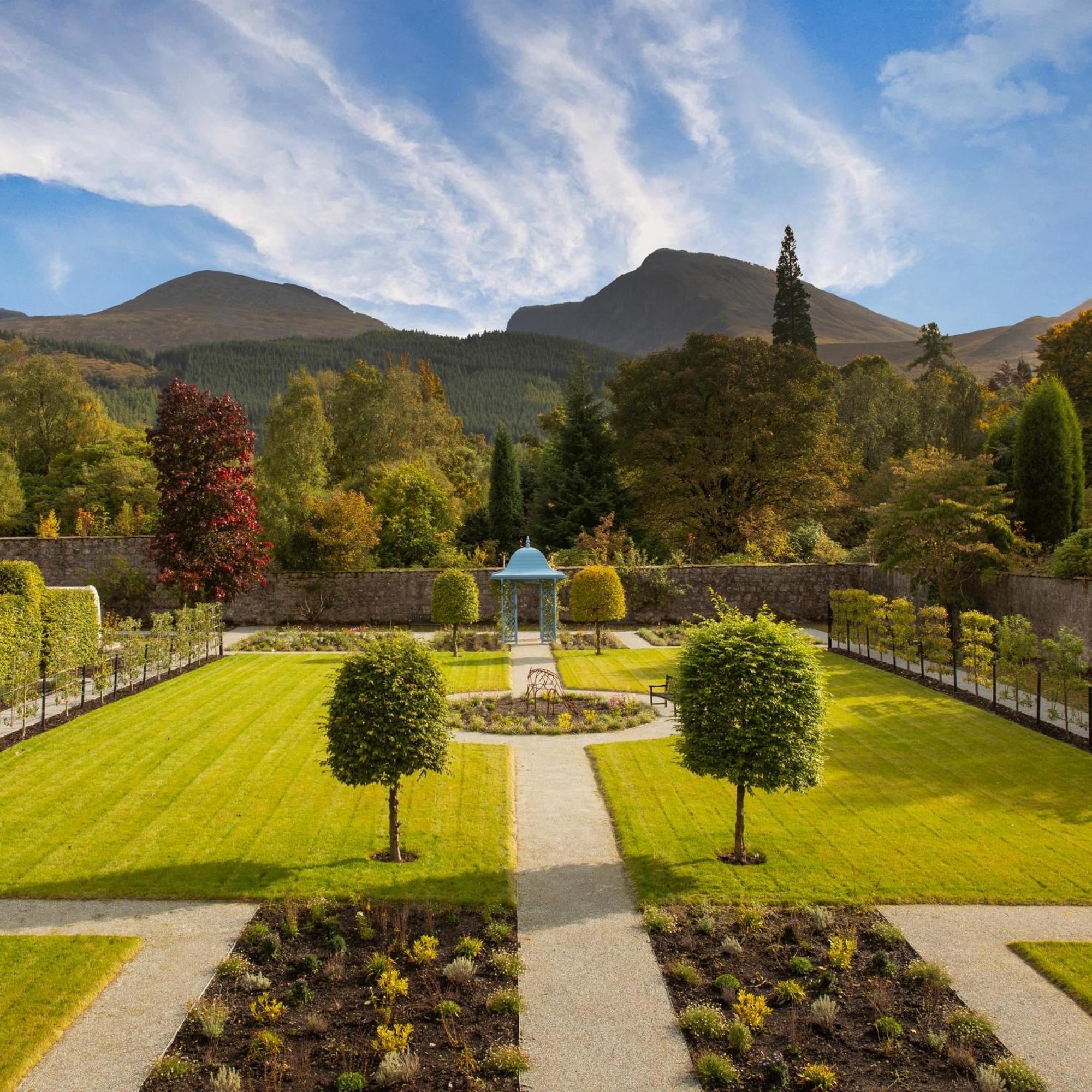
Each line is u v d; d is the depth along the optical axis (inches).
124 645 731.4
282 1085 208.7
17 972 259.6
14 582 629.0
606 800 431.2
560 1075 215.2
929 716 578.2
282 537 1198.9
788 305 2215.8
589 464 1560.0
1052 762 466.3
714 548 1446.9
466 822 394.0
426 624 1178.0
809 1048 225.9
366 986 255.3
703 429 1419.8
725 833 379.2
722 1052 224.5
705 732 345.4
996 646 662.5
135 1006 243.9
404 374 2103.8
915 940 283.1
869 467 1830.7
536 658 864.3
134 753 493.7
